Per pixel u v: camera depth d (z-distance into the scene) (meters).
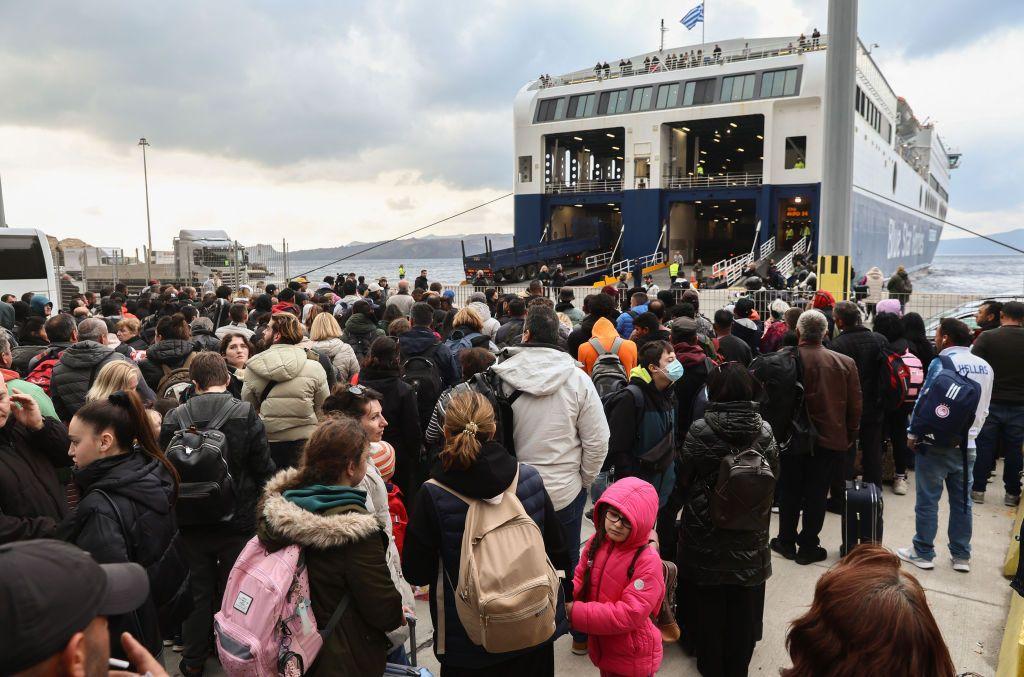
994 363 5.57
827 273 9.57
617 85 35.97
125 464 2.46
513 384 3.29
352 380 5.76
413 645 3.02
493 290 11.42
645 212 35.19
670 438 3.96
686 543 3.31
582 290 21.12
